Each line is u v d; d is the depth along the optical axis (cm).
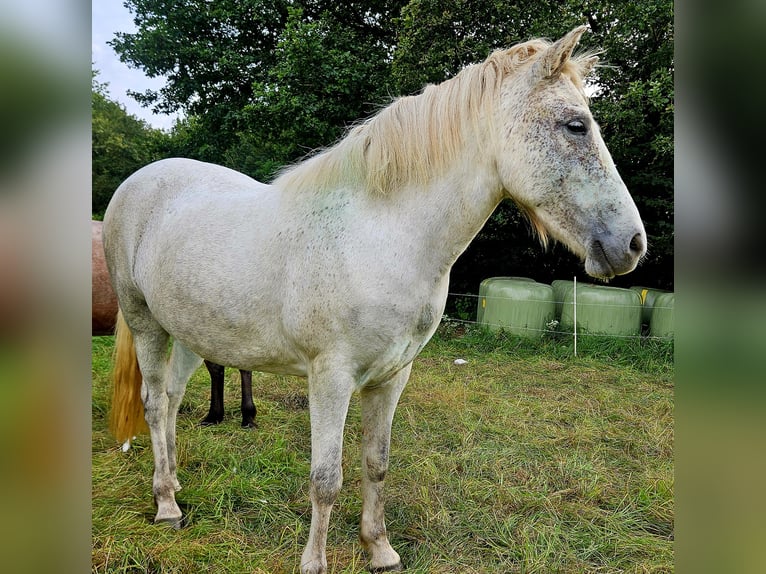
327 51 683
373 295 147
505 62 150
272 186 186
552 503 232
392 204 154
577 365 467
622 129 570
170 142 1123
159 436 212
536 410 349
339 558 190
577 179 135
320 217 157
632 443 301
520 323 547
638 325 533
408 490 238
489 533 209
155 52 891
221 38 899
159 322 199
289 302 158
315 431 158
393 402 179
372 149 155
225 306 170
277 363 175
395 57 606
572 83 143
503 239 707
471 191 150
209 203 188
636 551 201
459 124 150
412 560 193
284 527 207
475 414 336
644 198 612
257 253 167
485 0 543
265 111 698
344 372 154
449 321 614
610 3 554
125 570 179
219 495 225
